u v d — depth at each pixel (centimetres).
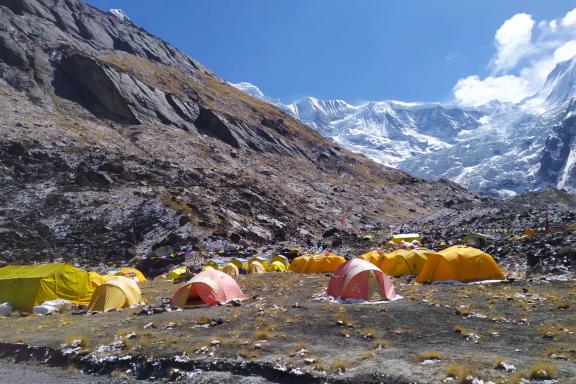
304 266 4144
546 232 4234
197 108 13625
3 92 9125
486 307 1880
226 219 6950
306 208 9675
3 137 7350
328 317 1864
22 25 12169
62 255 5138
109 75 11338
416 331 1566
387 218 11519
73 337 1723
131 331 1775
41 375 1433
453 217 9662
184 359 1392
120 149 8781
